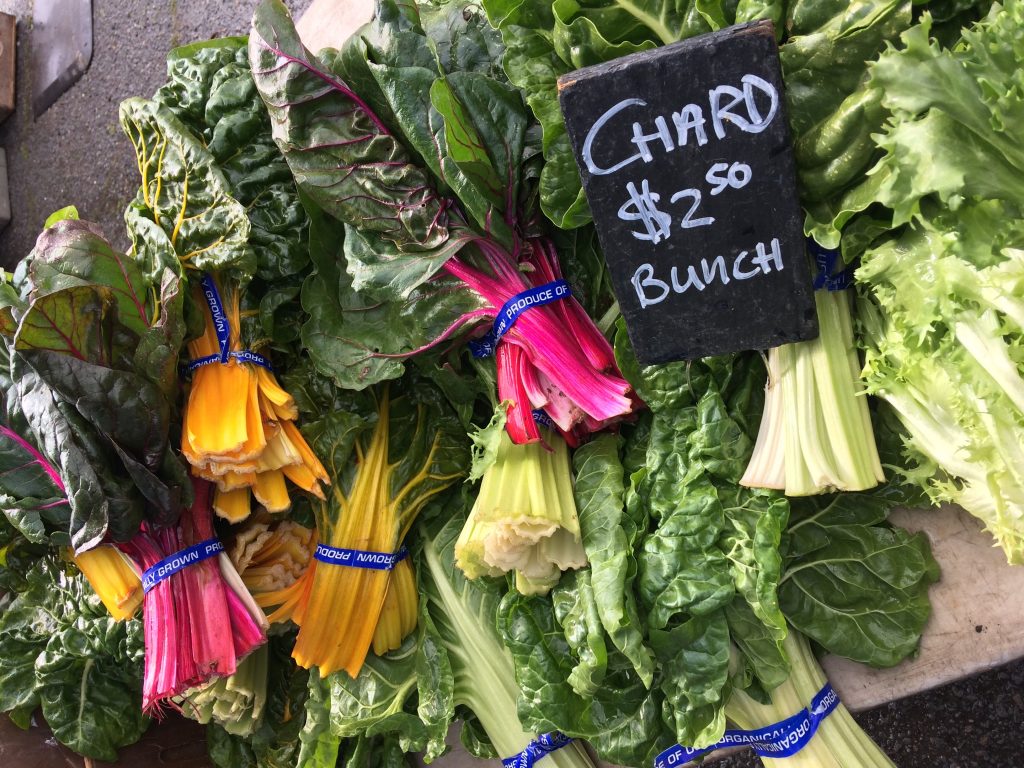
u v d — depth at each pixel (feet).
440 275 1.65
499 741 1.74
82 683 2.10
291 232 1.81
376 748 1.97
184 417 1.73
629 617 1.36
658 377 1.49
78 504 1.57
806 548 1.49
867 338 1.36
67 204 4.32
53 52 4.30
